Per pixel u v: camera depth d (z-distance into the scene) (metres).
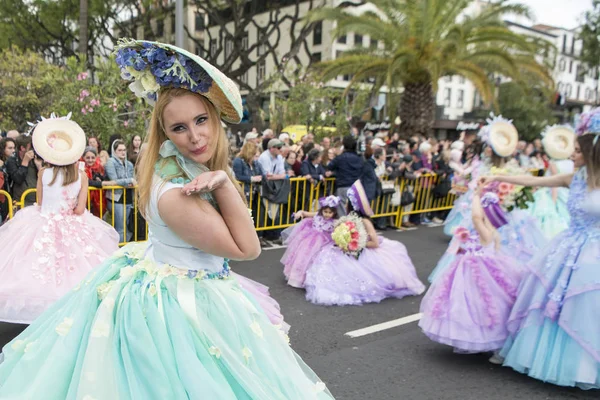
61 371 1.62
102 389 1.58
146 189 1.79
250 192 8.05
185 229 1.70
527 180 4.27
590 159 3.76
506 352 4.01
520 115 27.45
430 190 10.87
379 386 3.80
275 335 2.00
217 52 22.73
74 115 9.15
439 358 4.32
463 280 4.11
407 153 10.70
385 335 4.83
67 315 1.85
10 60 13.18
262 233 8.70
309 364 4.13
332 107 14.27
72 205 4.58
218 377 1.68
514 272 4.21
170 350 1.67
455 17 15.02
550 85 16.66
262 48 27.53
